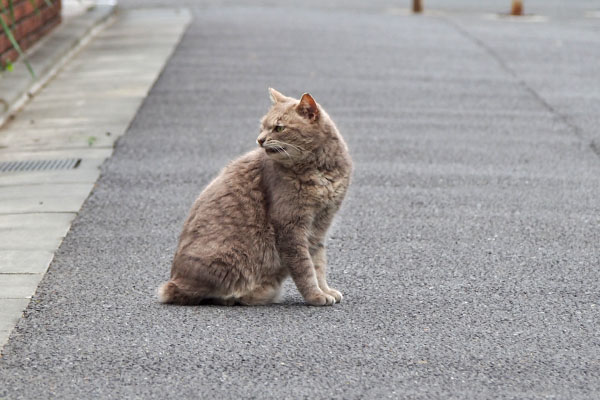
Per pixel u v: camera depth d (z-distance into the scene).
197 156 18.31
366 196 16.12
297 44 31.14
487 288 11.98
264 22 36.34
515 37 33.94
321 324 10.66
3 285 11.88
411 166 17.98
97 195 15.91
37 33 28.59
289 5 43.78
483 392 8.94
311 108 11.24
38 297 11.48
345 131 20.45
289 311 11.16
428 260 13.09
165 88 24.17
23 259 12.89
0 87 22.66
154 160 18.02
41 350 9.84
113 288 11.87
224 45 30.53
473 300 11.52
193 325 10.56
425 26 36.72
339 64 27.75
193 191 16.20
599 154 18.95
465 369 9.45
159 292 11.38
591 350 9.98
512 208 15.54
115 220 14.70
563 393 8.95
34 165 17.72
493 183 16.94
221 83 24.77
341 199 11.66
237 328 10.48
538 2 47.94
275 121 11.15
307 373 9.29
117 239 13.84
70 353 9.76
